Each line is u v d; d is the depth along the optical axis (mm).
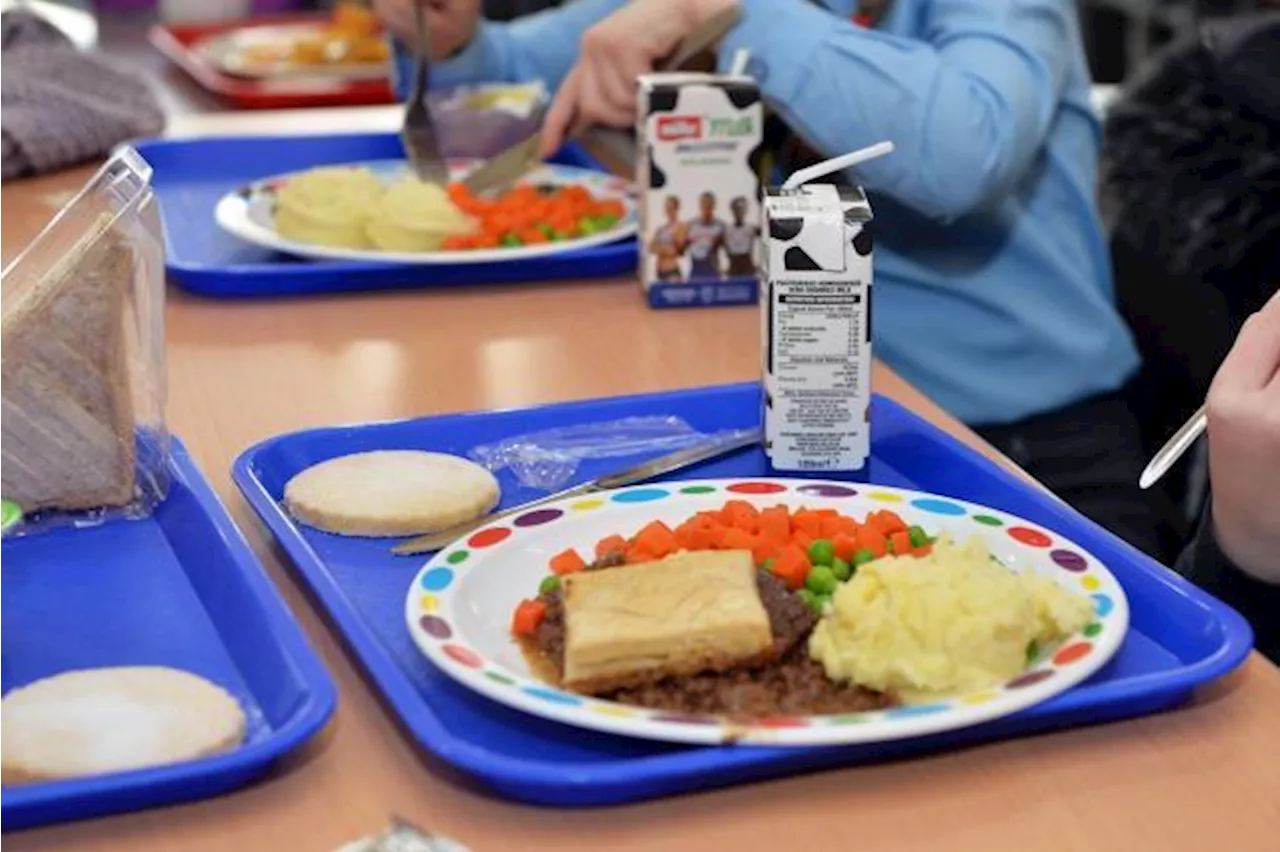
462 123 2199
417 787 872
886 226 1981
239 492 1222
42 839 829
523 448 1311
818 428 1273
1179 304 2121
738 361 1499
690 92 1580
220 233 1859
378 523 1152
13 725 885
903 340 1983
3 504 1132
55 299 1146
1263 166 2188
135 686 922
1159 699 922
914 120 1786
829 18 1832
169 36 3246
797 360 1262
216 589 1068
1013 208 1972
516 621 993
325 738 915
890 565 949
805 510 1117
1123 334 2023
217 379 1460
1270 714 929
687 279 1633
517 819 846
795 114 1821
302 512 1168
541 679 938
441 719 921
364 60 2893
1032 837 828
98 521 1193
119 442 1183
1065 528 1140
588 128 2184
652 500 1159
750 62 1823
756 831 833
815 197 1276
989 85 1810
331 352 1525
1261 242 2139
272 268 1665
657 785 845
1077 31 2018
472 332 1578
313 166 2174
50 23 2520
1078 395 1979
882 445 1322
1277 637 1160
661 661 911
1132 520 1875
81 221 1191
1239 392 1100
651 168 1600
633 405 1375
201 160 2152
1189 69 2273
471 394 1427
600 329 1584
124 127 2246
